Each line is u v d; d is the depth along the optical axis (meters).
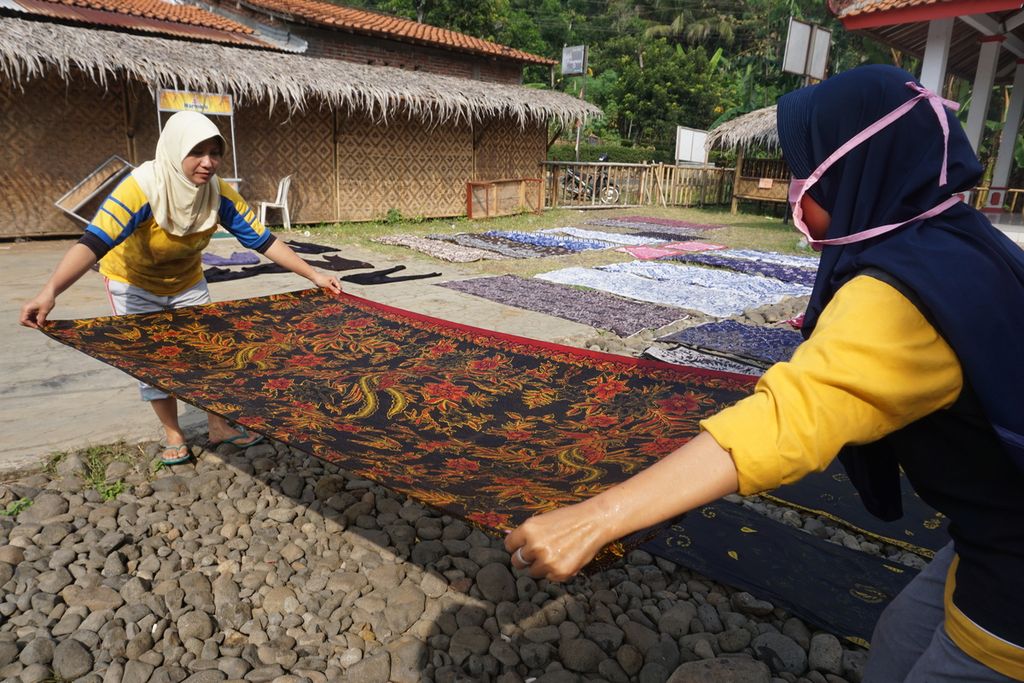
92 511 3.30
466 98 14.64
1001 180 17.12
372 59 18.92
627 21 54.69
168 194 3.27
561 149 34.44
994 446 1.17
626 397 2.99
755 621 2.76
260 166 12.92
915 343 1.08
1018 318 1.12
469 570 3.00
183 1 18.27
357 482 3.69
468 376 3.27
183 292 3.82
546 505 1.73
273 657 2.48
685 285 9.40
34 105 10.59
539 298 8.26
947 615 1.34
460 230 14.46
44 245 10.59
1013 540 1.20
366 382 3.17
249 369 3.25
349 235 12.91
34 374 5.11
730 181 23.53
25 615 2.59
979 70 14.24
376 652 2.49
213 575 2.94
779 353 6.09
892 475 1.52
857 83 1.29
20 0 12.05
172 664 2.43
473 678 2.41
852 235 1.25
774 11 41.50
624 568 3.06
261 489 3.62
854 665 2.46
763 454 1.06
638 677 2.48
